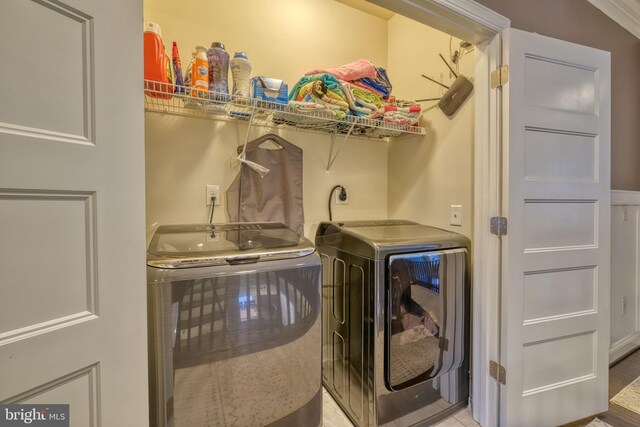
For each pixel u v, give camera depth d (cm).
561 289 148
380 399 135
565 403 150
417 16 128
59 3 62
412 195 199
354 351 147
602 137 155
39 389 61
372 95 173
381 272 133
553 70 145
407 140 203
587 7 182
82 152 66
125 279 73
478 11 131
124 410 74
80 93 66
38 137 60
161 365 90
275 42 182
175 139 154
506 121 137
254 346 103
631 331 218
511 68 136
